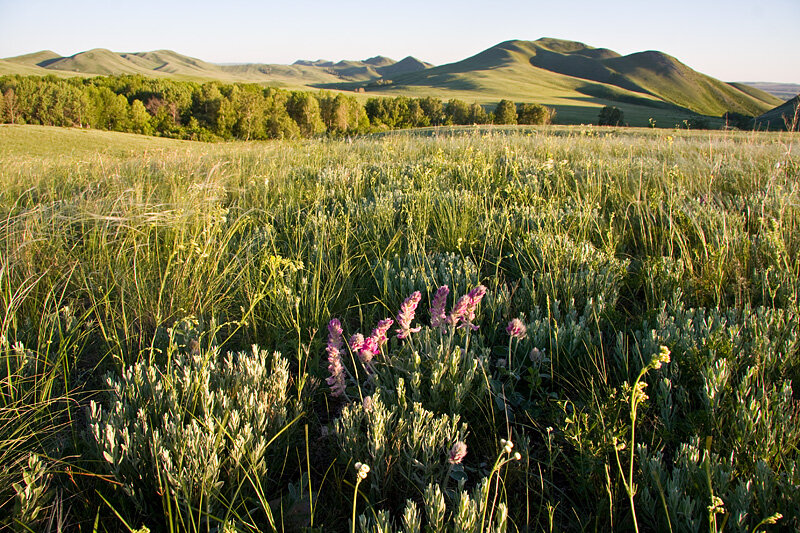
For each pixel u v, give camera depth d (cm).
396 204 547
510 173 715
